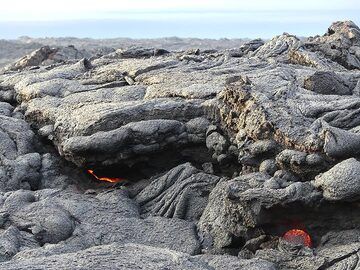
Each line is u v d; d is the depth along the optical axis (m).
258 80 20.22
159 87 22.42
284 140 15.83
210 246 15.41
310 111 16.66
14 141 21.47
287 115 16.42
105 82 25.28
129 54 33.81
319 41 30.59
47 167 20.64
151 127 19.20
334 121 16.25
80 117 20.33
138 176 20.16
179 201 17.50
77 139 19.33
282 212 14.10
